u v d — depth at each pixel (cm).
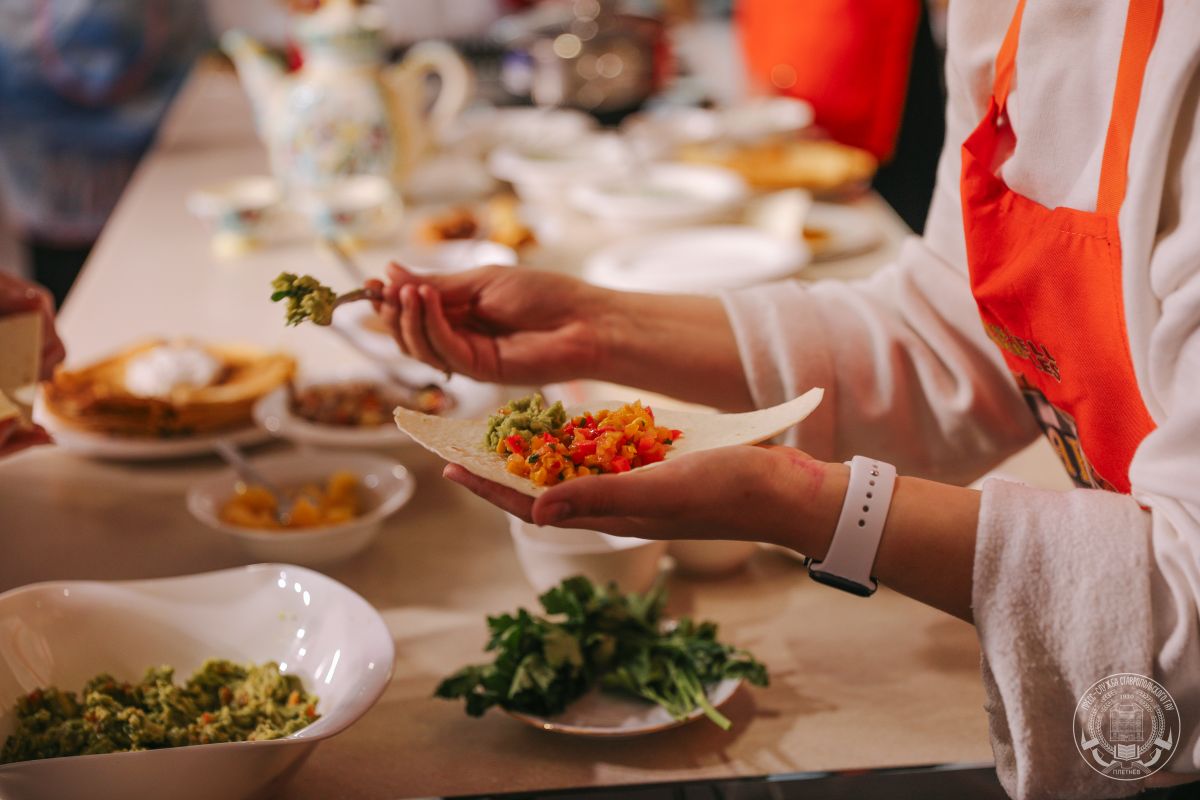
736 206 257
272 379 151
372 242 233
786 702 97
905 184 355
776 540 78
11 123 426
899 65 337
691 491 74
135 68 436
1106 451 87
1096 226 81
